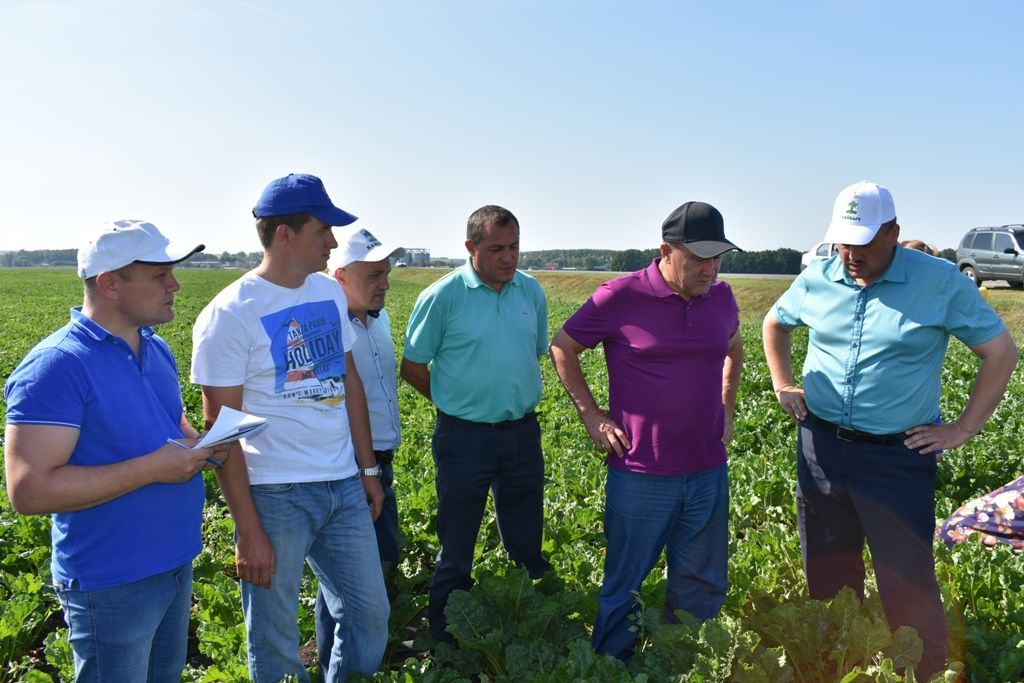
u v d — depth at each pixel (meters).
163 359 3.39
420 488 7.24
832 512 4.25
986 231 27.03
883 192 3.80
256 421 3.18
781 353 4.62
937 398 4.01
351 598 3.88
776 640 4.05
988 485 7.77
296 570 3.70
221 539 6.35
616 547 4.30
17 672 4.73
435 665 4.47
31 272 108.62
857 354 3.99
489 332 4.52
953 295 3.80
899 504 3.96
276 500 3.61
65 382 2.88
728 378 4.63
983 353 3.84
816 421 4.27
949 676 3.59
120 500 3.02
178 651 3.45
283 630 3.75
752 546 5.61
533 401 4.77
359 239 4.59
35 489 2.80
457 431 4.61
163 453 3.04
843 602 4.06
